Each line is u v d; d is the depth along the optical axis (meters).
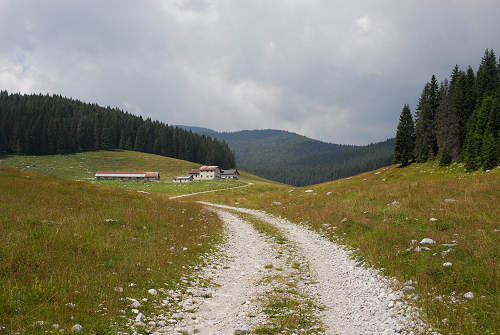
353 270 12.90
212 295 9.88
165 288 9.82
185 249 14.73
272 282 11.38
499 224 15.21
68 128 160.12
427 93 80.38
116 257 11.78
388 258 12.86
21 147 136.50
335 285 11.27
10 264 8.95
